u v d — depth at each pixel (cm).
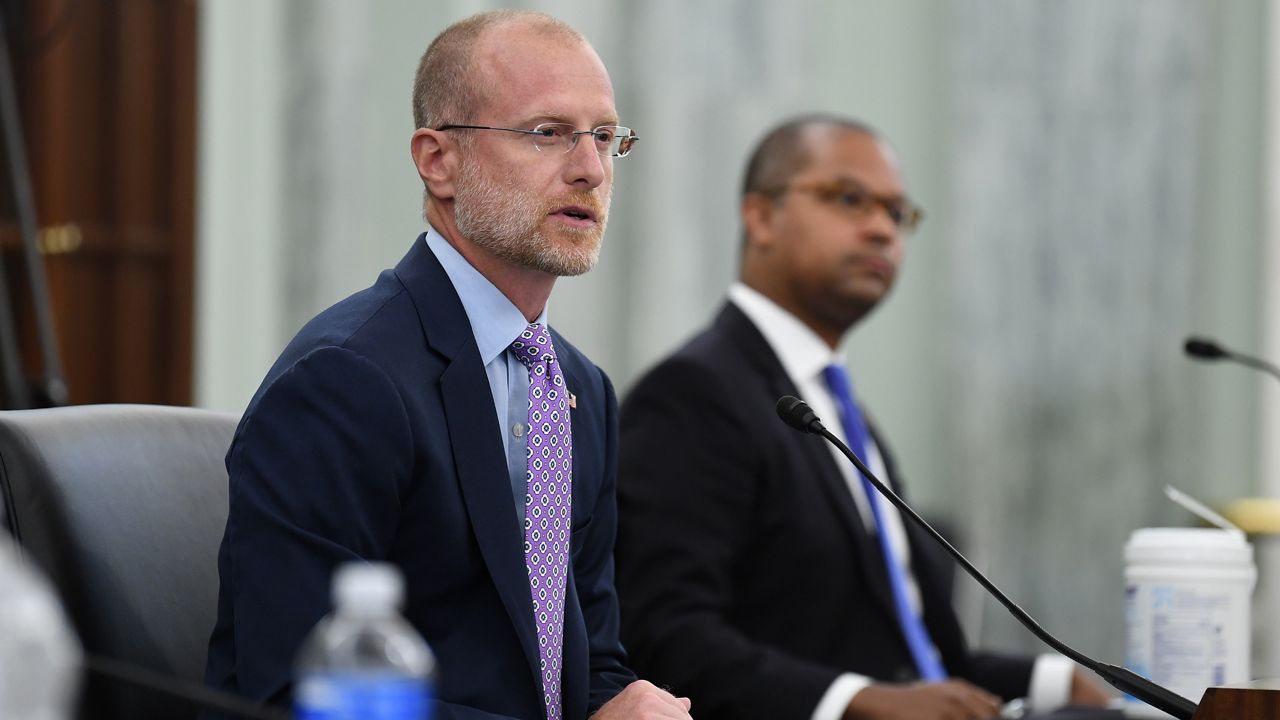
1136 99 1766
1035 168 1781
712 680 1007
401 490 665
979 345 1791
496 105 716
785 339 1148
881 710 977
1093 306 1772
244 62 1709
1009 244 1786
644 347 1761
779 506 1077
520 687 680
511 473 710
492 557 677
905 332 1841
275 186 1714
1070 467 1770
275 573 628
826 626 1075
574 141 720
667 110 1766
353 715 379
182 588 698
